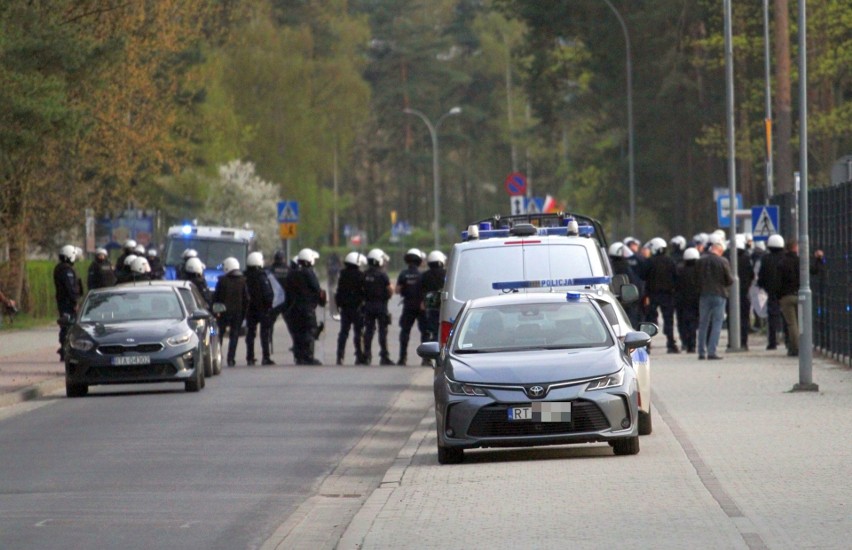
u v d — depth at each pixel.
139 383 74.19
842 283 81.25
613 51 185.25
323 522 36.62
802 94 66.19
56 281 94.88
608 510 34.03
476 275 56.28
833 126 150.00
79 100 120.75
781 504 34.00
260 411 64.12
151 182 173.25
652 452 44.81
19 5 105.12
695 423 52.34
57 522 36.44
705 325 87.06
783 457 42.47
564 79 197.25
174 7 154.62
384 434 55.88
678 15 180.50
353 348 116.12
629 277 93.25
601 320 47.28
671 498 35.38
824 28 152.50
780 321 102.12
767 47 119.38
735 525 31.27
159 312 76.50
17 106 96.75
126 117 151.88
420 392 73.44
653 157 189.62
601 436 43.59
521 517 33.59
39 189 145.25
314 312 96.38
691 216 188.88
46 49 103.56
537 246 56.47
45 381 79.19
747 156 161.75
